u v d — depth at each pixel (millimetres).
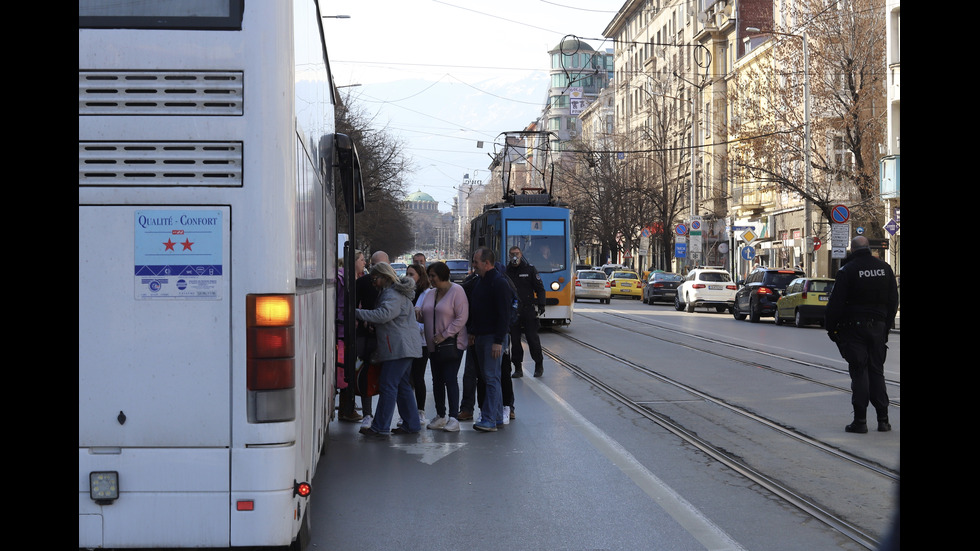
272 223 5062
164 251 5039
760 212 58500
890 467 8812
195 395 5043
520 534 6730
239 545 5043
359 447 10141
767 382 15281
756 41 62594
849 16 38188
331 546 6461
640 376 16234
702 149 66750
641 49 87438
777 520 7031
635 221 65438
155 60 5047
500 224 27391
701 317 36656
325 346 7922
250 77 5066
